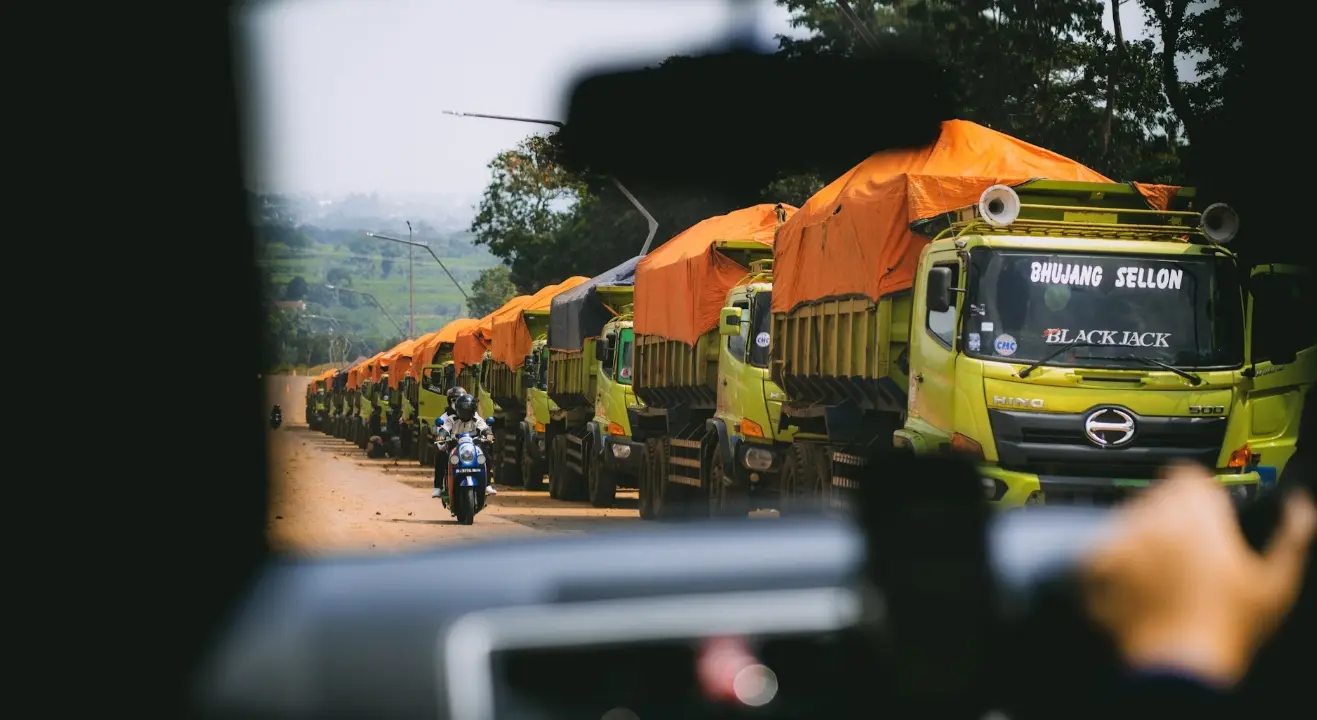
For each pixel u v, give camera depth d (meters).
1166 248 25.00
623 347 50.72
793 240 34.41
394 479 70.94
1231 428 24.47
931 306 24.70
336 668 3.57
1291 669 4.44
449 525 39.94
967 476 4.24
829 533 4.29
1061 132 70.25
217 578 3.91
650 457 45.84
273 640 3.66
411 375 105.50
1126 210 26.88
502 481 73.56
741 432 37.41
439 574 3.87
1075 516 4.64
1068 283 24.72
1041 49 68.56
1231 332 24.83
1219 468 24.59
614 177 6.79
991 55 67.62
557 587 3.81
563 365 60.16
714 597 3.83
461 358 87.00
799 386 34.59
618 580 3.88
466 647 3.59
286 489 9.52
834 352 31.56
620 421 49.59
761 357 37.31
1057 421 24.08
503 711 3.59
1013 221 25.08
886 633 3.99
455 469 39.56
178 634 3.75
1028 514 4.64
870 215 28.80
